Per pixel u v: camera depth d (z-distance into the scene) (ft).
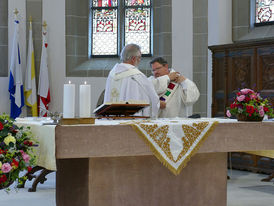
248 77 26.48
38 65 32.09
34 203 17.46
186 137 11.44
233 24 30.68
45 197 18.63
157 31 32.89
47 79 31.60
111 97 15.90
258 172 25.59
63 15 32.58
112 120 12.34
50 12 32.40
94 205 11.91
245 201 17.78
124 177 12.21
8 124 10.94
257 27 30.35
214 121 11.88
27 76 31.37
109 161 12.03
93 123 10.87
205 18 31.30
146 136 10.94
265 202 17.60
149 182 12.52
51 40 32.40
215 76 28.25
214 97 28.30
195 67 31.50
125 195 12.25
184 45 31.78
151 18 33.47
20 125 11.85
